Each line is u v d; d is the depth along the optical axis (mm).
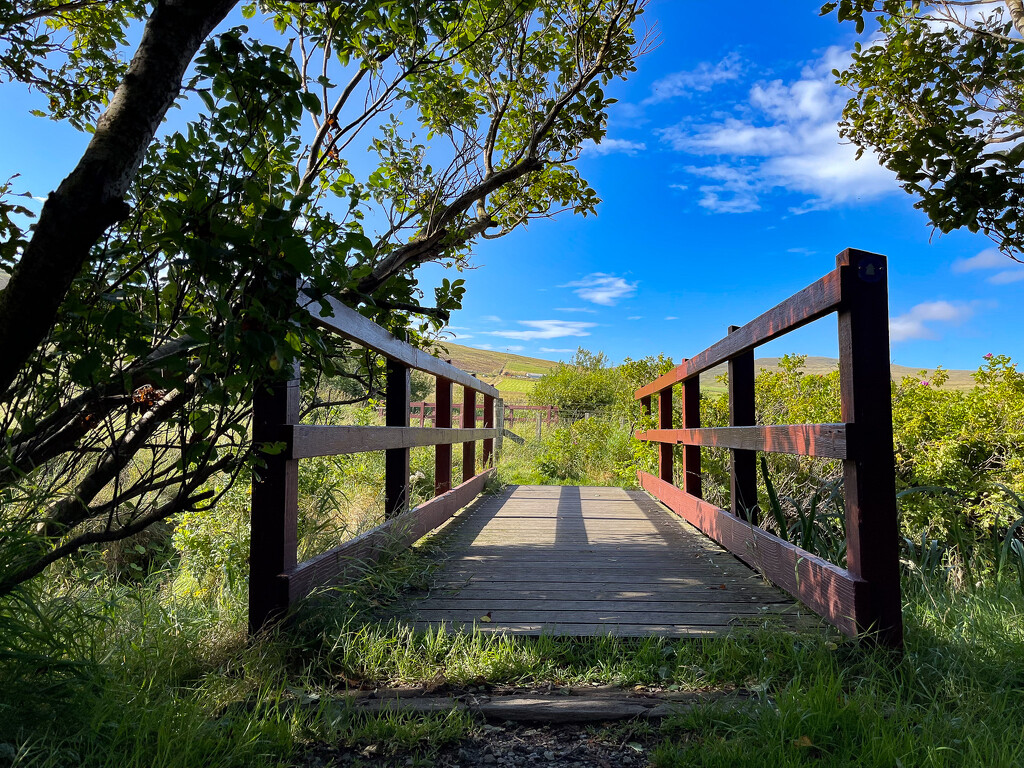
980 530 4285
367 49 3240
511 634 2520
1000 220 3312
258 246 1687
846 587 2330
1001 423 4668
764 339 3273
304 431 2537
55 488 2139
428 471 7133
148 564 4434
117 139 1323
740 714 1888
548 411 16000
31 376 1711
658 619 2734
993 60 3826
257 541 2395
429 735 1819
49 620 1806
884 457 2299
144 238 1812
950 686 1997
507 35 4102
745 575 3586
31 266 1294
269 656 2176
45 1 2133
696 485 5551
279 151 2021
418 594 3150
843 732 1735
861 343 2330
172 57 1363
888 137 4414
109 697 1724
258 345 1666
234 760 1624
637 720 1935
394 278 3531
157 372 1672
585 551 4297
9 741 1492
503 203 4891
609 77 4195
